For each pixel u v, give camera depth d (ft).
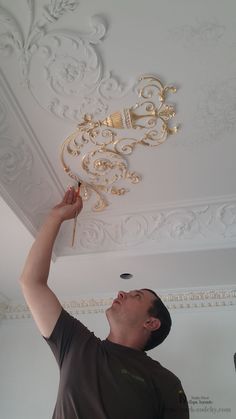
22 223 7.48
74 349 4.38
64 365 4.32
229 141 6.77
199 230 8.33
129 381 4.17
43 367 9.49
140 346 5.19
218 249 8.13
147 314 5.41
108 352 4.48
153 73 5.76
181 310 9.47
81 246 8.71
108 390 4.03
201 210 8.23
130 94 6.04
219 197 7.93
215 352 8.70
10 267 8.99
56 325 4.54
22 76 5.76
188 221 8.34
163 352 8.91
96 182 7.66
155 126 6.55
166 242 8.41
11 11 5.03
